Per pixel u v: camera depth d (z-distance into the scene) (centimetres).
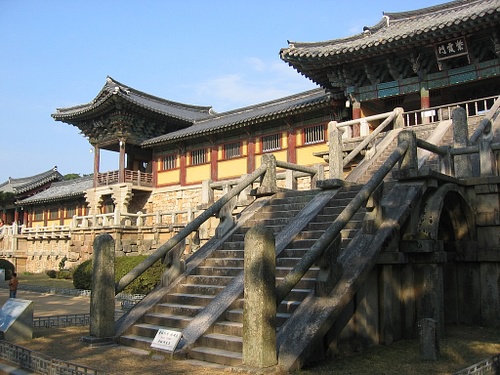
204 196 1591
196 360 831
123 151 4041
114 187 3994
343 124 2034
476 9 2291
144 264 1091
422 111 2038
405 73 2261
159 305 1066
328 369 755
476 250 1171
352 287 850
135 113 3991
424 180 1061
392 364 794
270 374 702
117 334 1005
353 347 884
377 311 955
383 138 1834
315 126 2989
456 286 1204
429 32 1959
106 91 3822
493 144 1191
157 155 4069
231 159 3472
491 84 2452
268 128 3253
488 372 659
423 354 835
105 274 1013
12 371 823
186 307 1012
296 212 1266
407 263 1011
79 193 4588
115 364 816
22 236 4562
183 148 3822
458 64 2159
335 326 842
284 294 774
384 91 2300
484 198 1176
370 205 975
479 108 2575
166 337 873
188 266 1172
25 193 5909
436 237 1027
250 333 742
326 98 2723
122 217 3198
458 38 1980
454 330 1111
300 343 756
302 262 816
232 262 1132
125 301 1908
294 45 2447
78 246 3384
